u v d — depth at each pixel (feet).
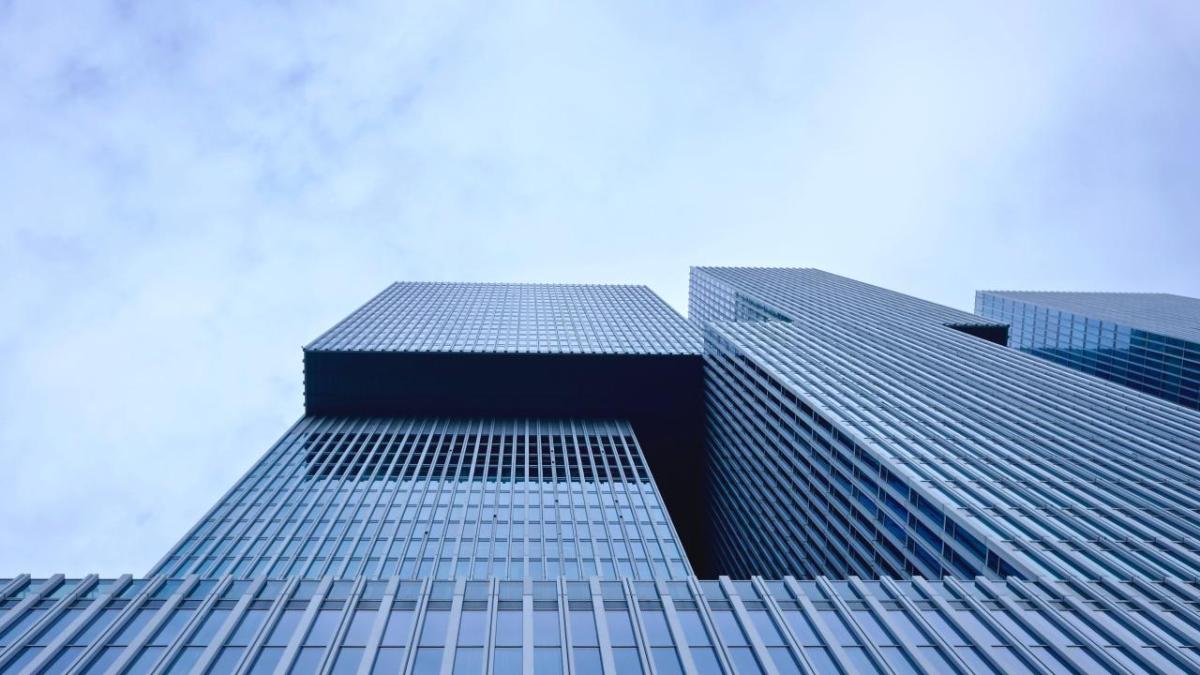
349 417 322.96
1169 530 129.29
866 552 176.65
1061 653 82.58
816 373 256.93
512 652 79.71
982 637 86.48
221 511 220.64
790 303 424.46
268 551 195.11
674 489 360.07
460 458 273.95
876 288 494.59
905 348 308.19
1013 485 152.46
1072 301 533.55
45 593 88.17
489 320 412.98
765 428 261.85
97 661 75.92
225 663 76.59
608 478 258.37
